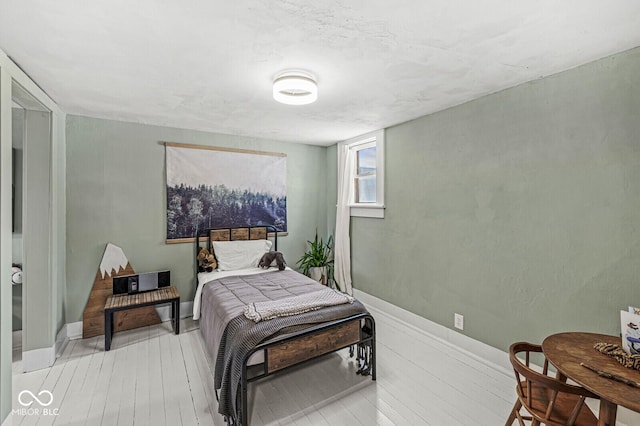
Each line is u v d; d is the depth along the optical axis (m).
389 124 3.26
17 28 1.44
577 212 1.90
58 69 1.91
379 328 3.13
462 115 2.59
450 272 2.73
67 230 2.89
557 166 1.98
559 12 1.32
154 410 1.93
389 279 3.43
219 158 3.71
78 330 2.94
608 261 1.77
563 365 1.32
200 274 3.39
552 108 2.00
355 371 2.38
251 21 1.39
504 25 1.42
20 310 2.87
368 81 2.10
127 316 3.14
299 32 1.49
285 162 4.22
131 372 2.35
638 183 1.65
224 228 3.74
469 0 1.24
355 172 4.09
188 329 3.16
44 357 2.40
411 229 3.13
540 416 1.34
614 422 1.16
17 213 2.78
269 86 2.19
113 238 3.12
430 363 2.48
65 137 2.87
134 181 3.21
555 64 1.85
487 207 2.41
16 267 2.74
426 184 2.95
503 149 2.29
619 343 1.51
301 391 2.13
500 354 2.35
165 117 3.01
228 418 1.78
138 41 1.58
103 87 2.21
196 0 1.24
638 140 1.65
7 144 1.66
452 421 1.83
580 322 1.90
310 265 4.19
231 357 1.83
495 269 2.37
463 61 1.80
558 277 2.00
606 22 1.39
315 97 2.03
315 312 2.16
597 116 1.80
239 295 2.62
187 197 3.51
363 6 1.28
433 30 1.47
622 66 1.69
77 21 1.39
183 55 1.73
